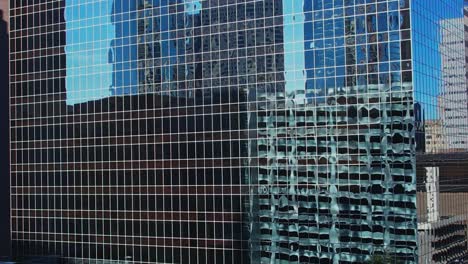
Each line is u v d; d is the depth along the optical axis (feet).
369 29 232.73
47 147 309.22
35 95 313.53
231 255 256.32
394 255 225.76
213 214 260.62
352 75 234.99
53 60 308.60
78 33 301.43
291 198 244.01
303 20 245.04
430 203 237.04
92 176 294.46
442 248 246.47
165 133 274.16
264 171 249.75
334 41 238.68
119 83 288.10
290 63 246.47
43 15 312.29
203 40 266.36
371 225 229.66
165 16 277.03
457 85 278.26
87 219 295.89
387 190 227.61
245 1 256.93
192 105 267.39
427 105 238.68
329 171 237.04
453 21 276.21
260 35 253.24
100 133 292.81
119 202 286.05
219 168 259.60
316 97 240.73
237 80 257.34
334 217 235.61
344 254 233.35
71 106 302.04
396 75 228.22
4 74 362.53
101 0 295.48
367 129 231.30
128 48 286.46
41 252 310.04
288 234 244.22
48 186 308.60
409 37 226.58
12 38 321.11
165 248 272.92
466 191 273.54
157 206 275.18
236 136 256.32
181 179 269.03
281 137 246.88
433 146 242.78
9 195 358.23
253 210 251.60
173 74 273.33
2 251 356.18
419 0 236.22
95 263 293.02
